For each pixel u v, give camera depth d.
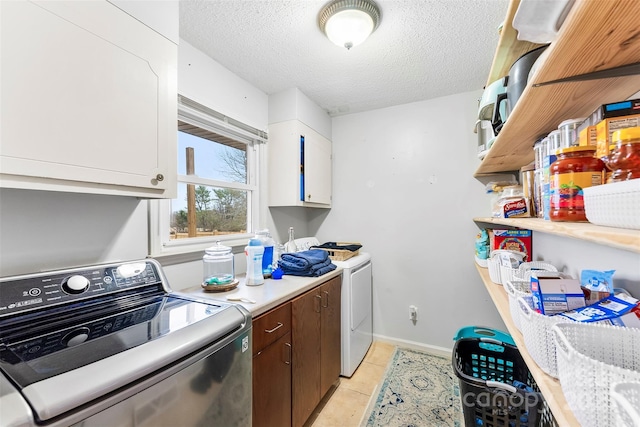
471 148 2.36
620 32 0.49
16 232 0.97
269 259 1.81
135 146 1.03
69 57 0.84
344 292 2.12
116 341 0.74
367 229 2.76
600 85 0.68
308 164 2.45
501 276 1.33
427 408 1.76
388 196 2.67
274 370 1.32
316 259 1.88
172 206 1.71
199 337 0.82
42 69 0.79
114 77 0.96
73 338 0.77
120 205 1.28
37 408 0.51
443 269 2.47
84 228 1.15
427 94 2.40
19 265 0.97
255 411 1.18
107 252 1.23
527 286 0.92
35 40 0.77
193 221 1.85
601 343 0.54
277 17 1.48
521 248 1.61
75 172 0.86
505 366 1.60
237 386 0.97
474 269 2.36
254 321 1.19
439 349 2.48
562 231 0.57
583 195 0.59
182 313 0.96
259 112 2.31
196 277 1.75
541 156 1.00
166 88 1.14
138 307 1.03
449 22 1.51
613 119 0.61
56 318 0.86
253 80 2.16
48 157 0.80
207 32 1.60
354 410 1.77
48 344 0.73
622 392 0.38
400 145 2.62
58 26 0.82
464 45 1.71
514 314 0.86
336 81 2.18
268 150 2.41
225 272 1.70
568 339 0.55
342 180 2.88
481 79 2.14
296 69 2.00
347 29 1.46
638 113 0.60
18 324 0.80
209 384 0.85
